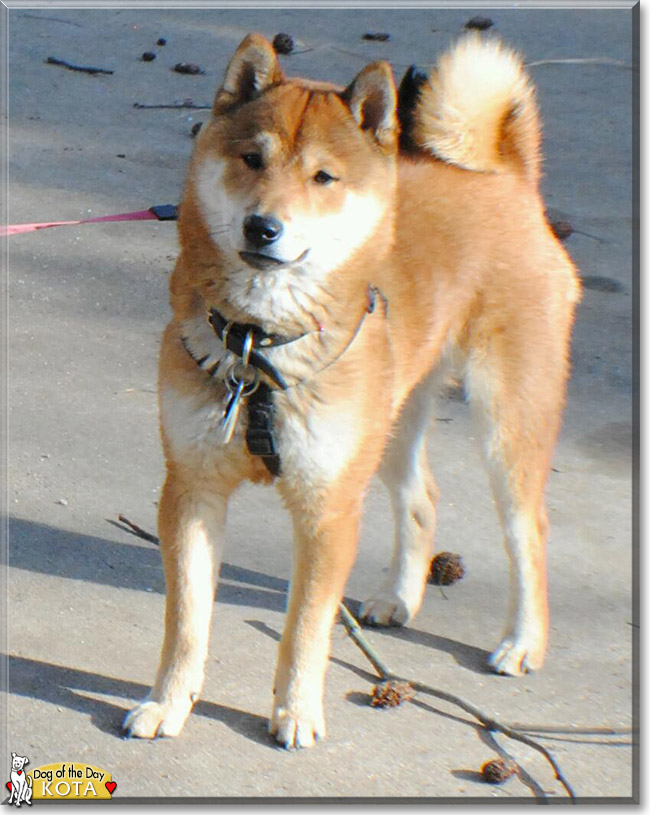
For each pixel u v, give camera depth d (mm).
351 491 3705
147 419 5578
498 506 4430
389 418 3906
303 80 3916
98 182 8086
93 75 9898
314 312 3574
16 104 9289
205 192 3602
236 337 3539
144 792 3449
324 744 3729
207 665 4062
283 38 10133
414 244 4305
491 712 3977
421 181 4516
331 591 3725
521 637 4281
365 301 3719
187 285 3670
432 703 4000
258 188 3477
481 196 4566
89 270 6965
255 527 4957
